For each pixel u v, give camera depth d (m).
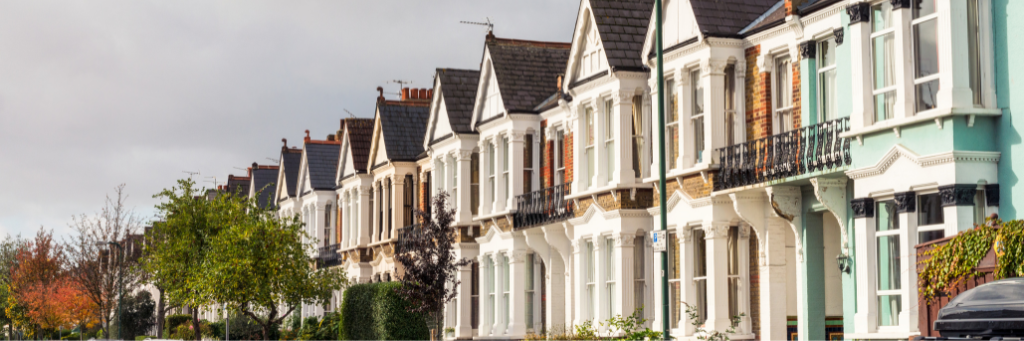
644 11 32.41
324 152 66.62
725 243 26.89
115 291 72.62
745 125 26.73
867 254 21.34
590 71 32.78
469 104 43.88
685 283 28.16
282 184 71.50
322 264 61.28
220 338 58.84
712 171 26.70
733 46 26.91
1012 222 17.22
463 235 42.66
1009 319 13.92
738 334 26.42
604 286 32.06
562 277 37.16
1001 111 18.97
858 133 21.20
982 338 12.53
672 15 28.72
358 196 56.88
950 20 19.06
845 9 22.16
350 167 58.12
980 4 19.22
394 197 50.78
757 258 26.56
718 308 26.75
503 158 39.84
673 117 28.81
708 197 26.89
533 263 38.84
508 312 39.59
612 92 31.23
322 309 62.06
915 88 19.98
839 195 22.83
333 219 64.19
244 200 51.62
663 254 23.55
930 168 19.55
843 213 22.83
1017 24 18.59
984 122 19.14
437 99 45.38
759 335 26.19
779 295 25.62
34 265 79.12
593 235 32.59
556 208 35.28
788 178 23.69
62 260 79.38
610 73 30.84
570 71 33.69
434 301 39.84
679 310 28.62
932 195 19.81
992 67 19.09
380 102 52.84
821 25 23.59
